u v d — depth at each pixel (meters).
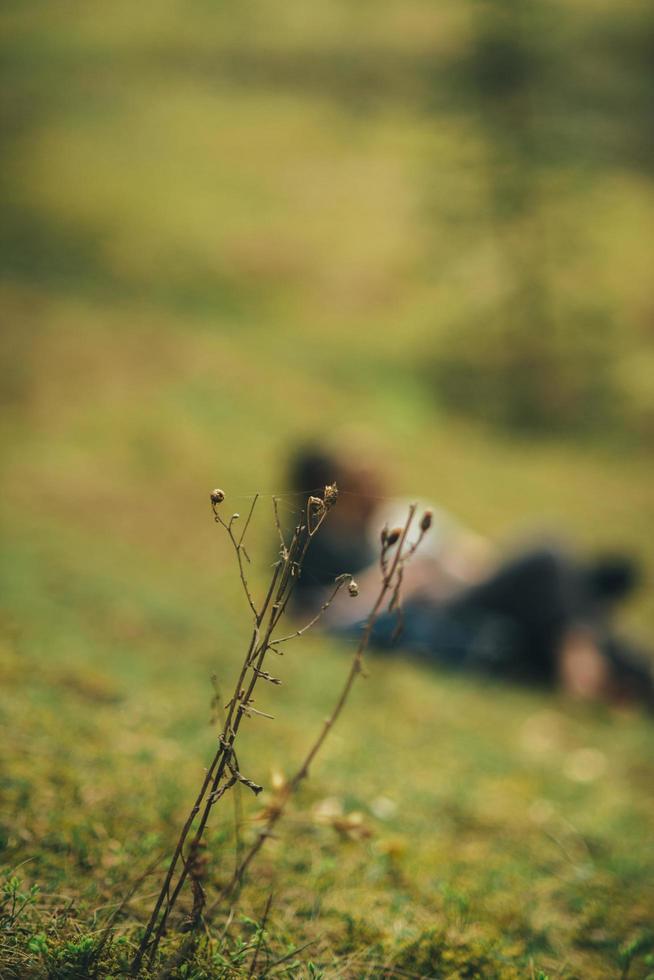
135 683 3.40
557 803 3.16
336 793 2.69
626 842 2.85
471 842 2.64
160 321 15.01
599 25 27.53
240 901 1.89
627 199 19.25
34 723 2.61
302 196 21.33
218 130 25.02
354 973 1.73
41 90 27.30
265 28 31.73
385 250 18.72
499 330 14.89
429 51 29.02
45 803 2.12
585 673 5.08
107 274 17.33
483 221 14.88
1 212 19.28
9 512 7.18
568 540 5.34
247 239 19.12
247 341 15.04
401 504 5.52
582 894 2.35
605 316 14.77
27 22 32.78
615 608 7.28
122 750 2.61
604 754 4.16
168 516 8.34
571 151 16.08
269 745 3.02
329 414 12.14
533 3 15.68
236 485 9.46
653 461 11.95
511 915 2.13
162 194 21.05
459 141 15.12
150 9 33.78
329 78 28.39
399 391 13.73
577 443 12.54
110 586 5.28
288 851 2.19
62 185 21.09
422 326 15.94
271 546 6.93
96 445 9.70
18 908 1.65
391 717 3.90
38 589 4.73
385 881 2.17
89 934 1.58
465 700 4.55
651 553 8.95
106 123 25.17
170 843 2.08
